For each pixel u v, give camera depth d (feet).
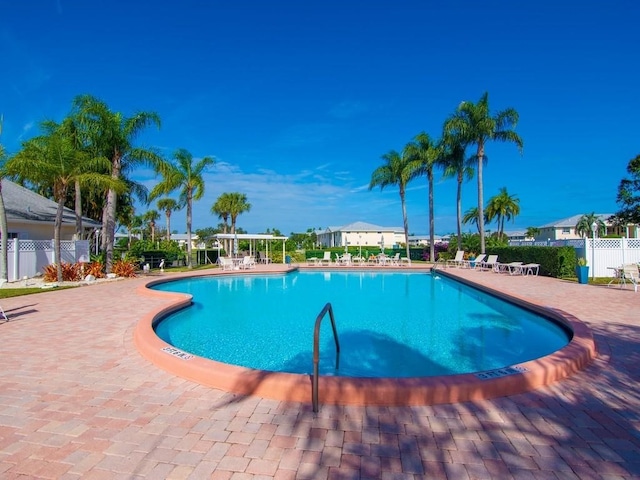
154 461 8.51
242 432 9.80
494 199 166.81
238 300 40.27
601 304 29.30
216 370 13.11
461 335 24.86
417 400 11.41
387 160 108.06
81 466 8.33
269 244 112.68
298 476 7.98
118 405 11.44
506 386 12.14
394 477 7.97
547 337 24.36
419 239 260.62
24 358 16.12
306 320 29.91
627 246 53.31
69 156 47.91
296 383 11.93
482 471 8.18
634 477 8.00
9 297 34.45
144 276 57.93
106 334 20.39
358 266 80.79
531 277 52.70
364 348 21.89
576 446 9.18
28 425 10.18
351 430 9.91
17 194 70.59
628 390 12.61
